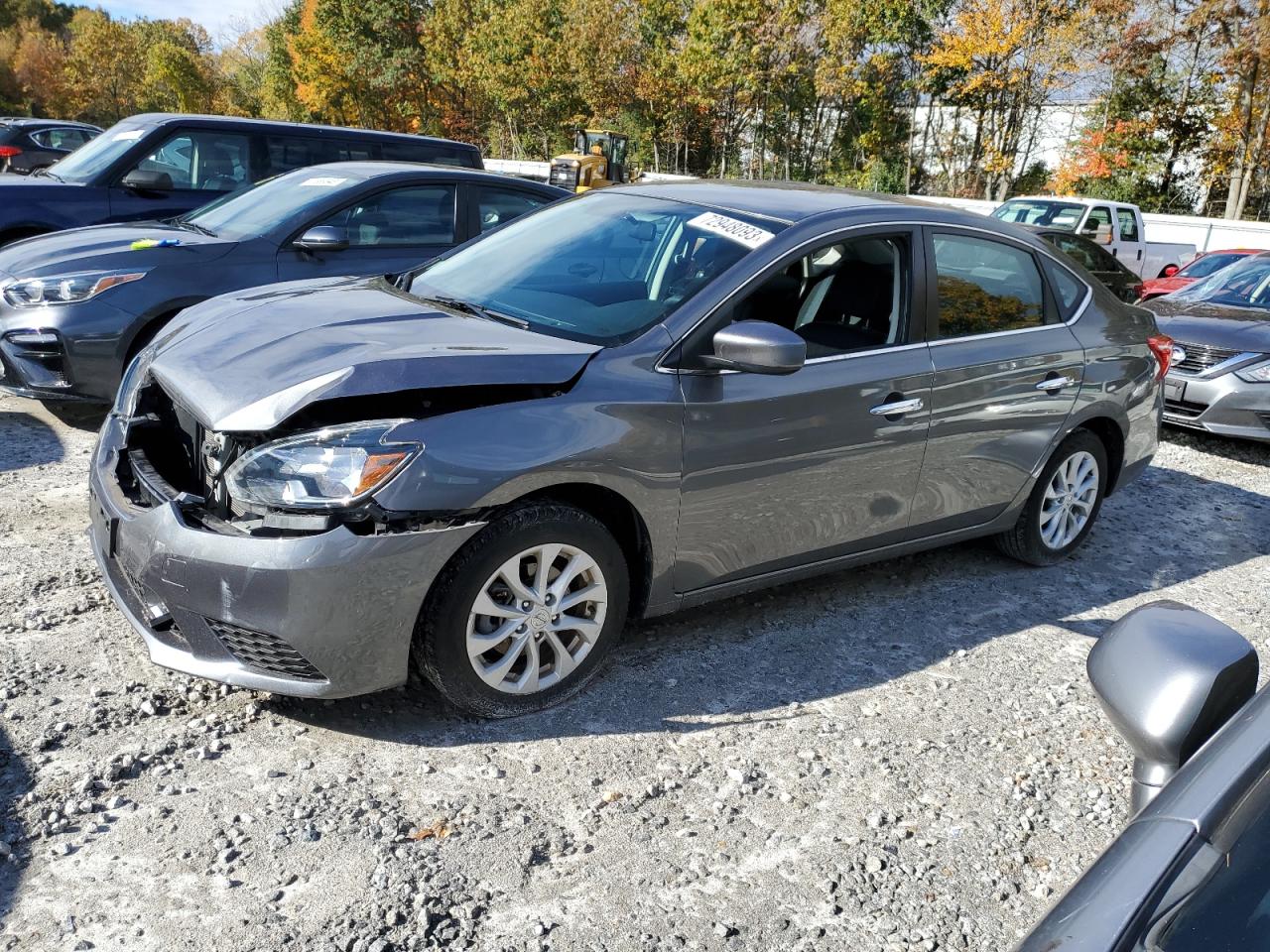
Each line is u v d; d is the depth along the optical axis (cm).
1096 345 457
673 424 317
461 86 5541
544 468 288
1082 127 3416
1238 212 2977
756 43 3866
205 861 243
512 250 403
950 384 393
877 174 3825
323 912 230
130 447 323
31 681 311
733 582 359
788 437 345
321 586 265
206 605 272
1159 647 168
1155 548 530
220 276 578
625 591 325
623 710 325
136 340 562
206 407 288
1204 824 132
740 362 309
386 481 268
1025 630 416
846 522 380
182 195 784
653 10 4484
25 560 395
